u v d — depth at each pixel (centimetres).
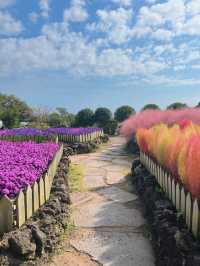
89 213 616
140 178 761
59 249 460
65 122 2686
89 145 1554
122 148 1625
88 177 936
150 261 437
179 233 393
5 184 472
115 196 732
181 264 352
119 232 527
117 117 2631
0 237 403
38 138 1478
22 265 379
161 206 510
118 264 429
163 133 665
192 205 408
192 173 416
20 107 3444
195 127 713
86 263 428
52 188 646
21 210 434
